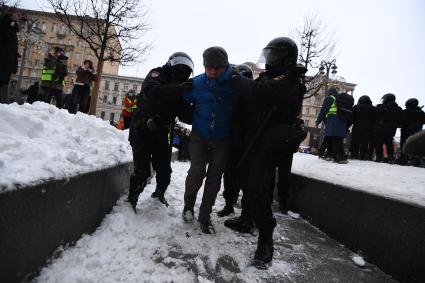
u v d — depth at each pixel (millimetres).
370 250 2799
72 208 2213
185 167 9484
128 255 2410
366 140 8156
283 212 4441
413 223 2359
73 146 2965
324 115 6930
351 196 3129
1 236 1473
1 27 5246
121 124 10234
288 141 2516
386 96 8078
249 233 3328
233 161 3785
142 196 4043
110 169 3053
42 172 1873
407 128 8078
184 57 3311
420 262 2268
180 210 3801
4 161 1717
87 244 2389
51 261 1997
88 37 12078
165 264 2404
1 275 1506
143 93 3244
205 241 2916
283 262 2668
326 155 7680
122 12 11953
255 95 2596
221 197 5199
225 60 2916
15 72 5617
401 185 3434
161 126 3289
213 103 3100
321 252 2994
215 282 2236
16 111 2648
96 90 12109
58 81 7785
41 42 18734
